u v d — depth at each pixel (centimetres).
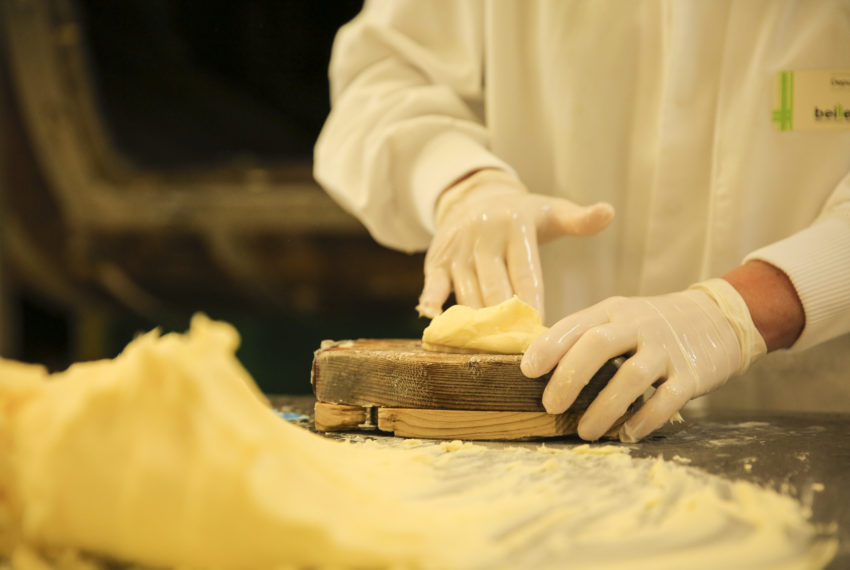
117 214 288
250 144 303
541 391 90
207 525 48
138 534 49
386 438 92
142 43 284
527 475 69
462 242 121
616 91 130
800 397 130
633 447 87
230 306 321
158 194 288
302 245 290
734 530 55
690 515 56
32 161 287
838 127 118
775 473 73
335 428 95
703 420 108
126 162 297
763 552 51
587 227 116
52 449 50
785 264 103
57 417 52
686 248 128
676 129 125
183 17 282
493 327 97
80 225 292
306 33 284
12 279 309
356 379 94
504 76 138
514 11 137
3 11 266
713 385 95
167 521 49
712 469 75
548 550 50
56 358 381
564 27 131
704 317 97
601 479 68
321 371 96
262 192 287
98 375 55
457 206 127
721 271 124
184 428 51
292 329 377
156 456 50
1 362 58
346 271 295
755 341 98
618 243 136
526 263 117
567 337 90
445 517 55
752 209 122
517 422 90
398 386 92
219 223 286
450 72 145
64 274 304
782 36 119
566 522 55
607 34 129
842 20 116
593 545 51
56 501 50
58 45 274
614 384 89
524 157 141
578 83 130
